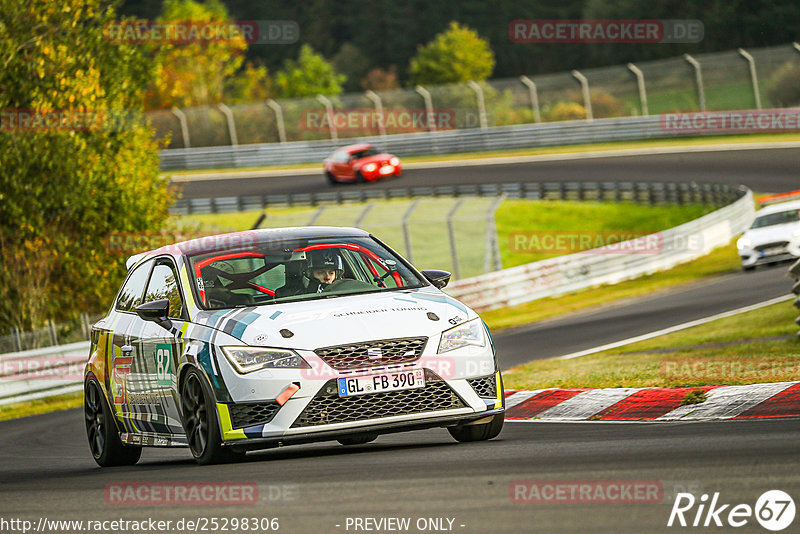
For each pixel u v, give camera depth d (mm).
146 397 26250
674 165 152625
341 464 21484
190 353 23609
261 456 25156
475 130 182625
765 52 172625
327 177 169625
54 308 81875
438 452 22516
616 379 34625
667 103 177375
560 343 59031
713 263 96500
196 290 25125
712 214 108375
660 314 65812
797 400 25797
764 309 58062
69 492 21188
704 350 42688
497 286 87562
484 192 147500
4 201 77750
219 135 198500
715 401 27484
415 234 135750
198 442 23719
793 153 150750
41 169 78938
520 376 41188
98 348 29453
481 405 23312
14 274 80125
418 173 170250
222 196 169125
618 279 96500
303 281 25500
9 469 31438
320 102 196625
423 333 23016
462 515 14984
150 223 86938
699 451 19141
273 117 197750
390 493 17125
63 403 61406
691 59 175625
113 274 83812
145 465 27750
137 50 88875
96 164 81188
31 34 79625
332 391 22188
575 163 163125
